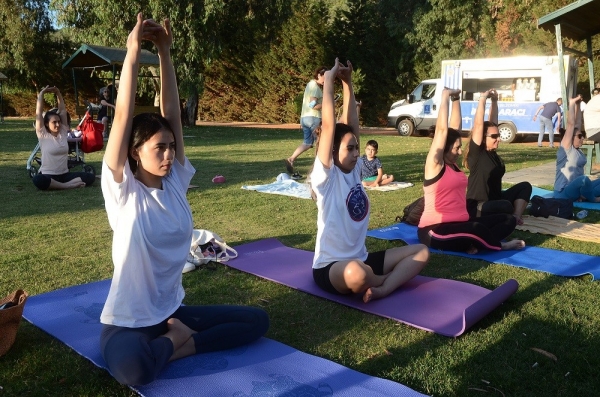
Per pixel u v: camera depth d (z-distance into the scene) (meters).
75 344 3.25
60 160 8.56
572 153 7.88
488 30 25.95
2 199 7.75
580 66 22.67
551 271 4.75
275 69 30.14
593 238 5.86
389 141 18.95
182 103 24.81
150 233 2.81
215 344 3.14
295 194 8.16
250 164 11.75
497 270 4.80
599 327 3.60
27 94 34.34
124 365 2.64
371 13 28.44
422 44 27.00
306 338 3.44
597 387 2.89
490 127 6.06
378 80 29.05
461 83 20.75
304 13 28.95
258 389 2.76
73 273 4.61
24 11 29.56
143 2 20.69
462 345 3.34
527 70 19.27
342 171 3.92
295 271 4.62
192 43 20.91
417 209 6.29
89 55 20.16
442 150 5.12
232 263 4.82
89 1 21.34
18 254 5.09
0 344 3.10
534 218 6.77
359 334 3.50
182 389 2.76
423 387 2.87
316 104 9.43
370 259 4.12
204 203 7.55
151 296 2.90
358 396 2.71
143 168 2.82
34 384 2.87
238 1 22.03
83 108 22.17
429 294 4.07
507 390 2.85
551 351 3.27
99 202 7.57
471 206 6.05
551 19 10.02
